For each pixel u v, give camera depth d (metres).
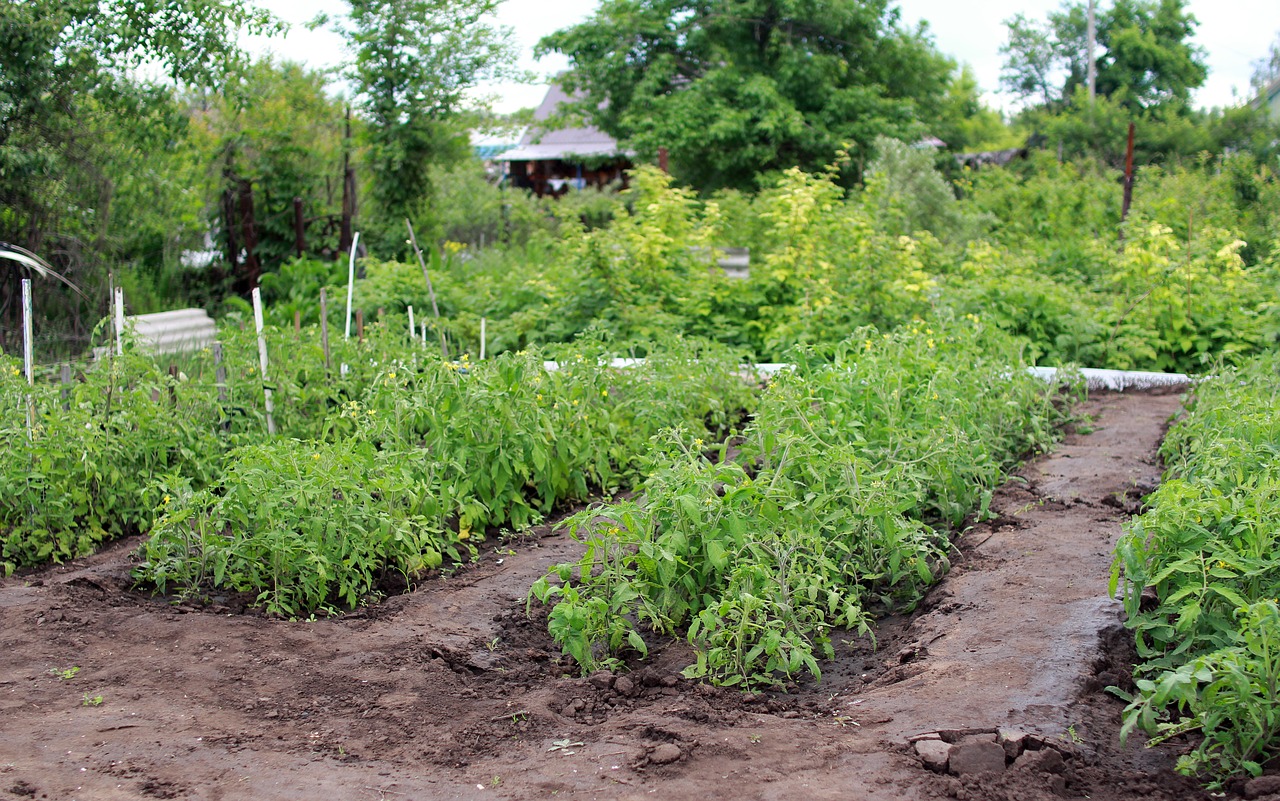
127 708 4.23
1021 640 4.59
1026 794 3.44
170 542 5.58
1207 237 13.71
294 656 4.80
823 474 5.68
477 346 11.95
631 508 4.89
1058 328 12.05
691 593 5.01
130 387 7.53
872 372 7.30
